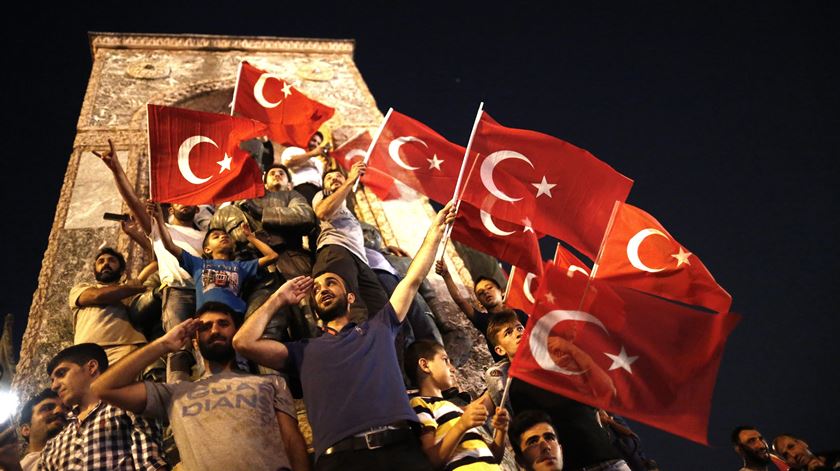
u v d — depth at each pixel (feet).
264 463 15.29
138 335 24.47
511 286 27.14
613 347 17.76
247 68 32.09
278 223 25.50
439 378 18.34
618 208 22.74
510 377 17.24
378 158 25.57
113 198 37.06
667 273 22.22
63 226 34.88
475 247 23.93
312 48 53.11
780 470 26.03
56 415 19.17
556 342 17.69
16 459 15.94
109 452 16.31
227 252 24.27
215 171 24.41
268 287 23.31
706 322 17.99
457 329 29.89
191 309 23.48
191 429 15.46
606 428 23.54
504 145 23.00
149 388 15.84
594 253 22.54
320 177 32.12
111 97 45.57
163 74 48.37
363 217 38.24
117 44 50.55
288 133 31.83
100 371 17.84
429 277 32.24
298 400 22.06
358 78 50.88
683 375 17.65
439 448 16.11
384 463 15.07
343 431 15.21
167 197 23.54
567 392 17.22
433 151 25.71
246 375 16.62
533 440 17.88
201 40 51.75
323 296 17.83
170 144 24.23
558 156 23.02
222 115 25.04
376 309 24.17
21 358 27.76
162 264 24.08
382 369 16.30
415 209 39.04
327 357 16.39
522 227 24.22
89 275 32.17
